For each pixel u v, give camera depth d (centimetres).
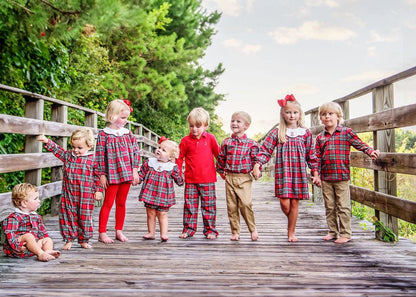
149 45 1368
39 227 324
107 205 369
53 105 471
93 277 260
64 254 321
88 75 995
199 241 374
